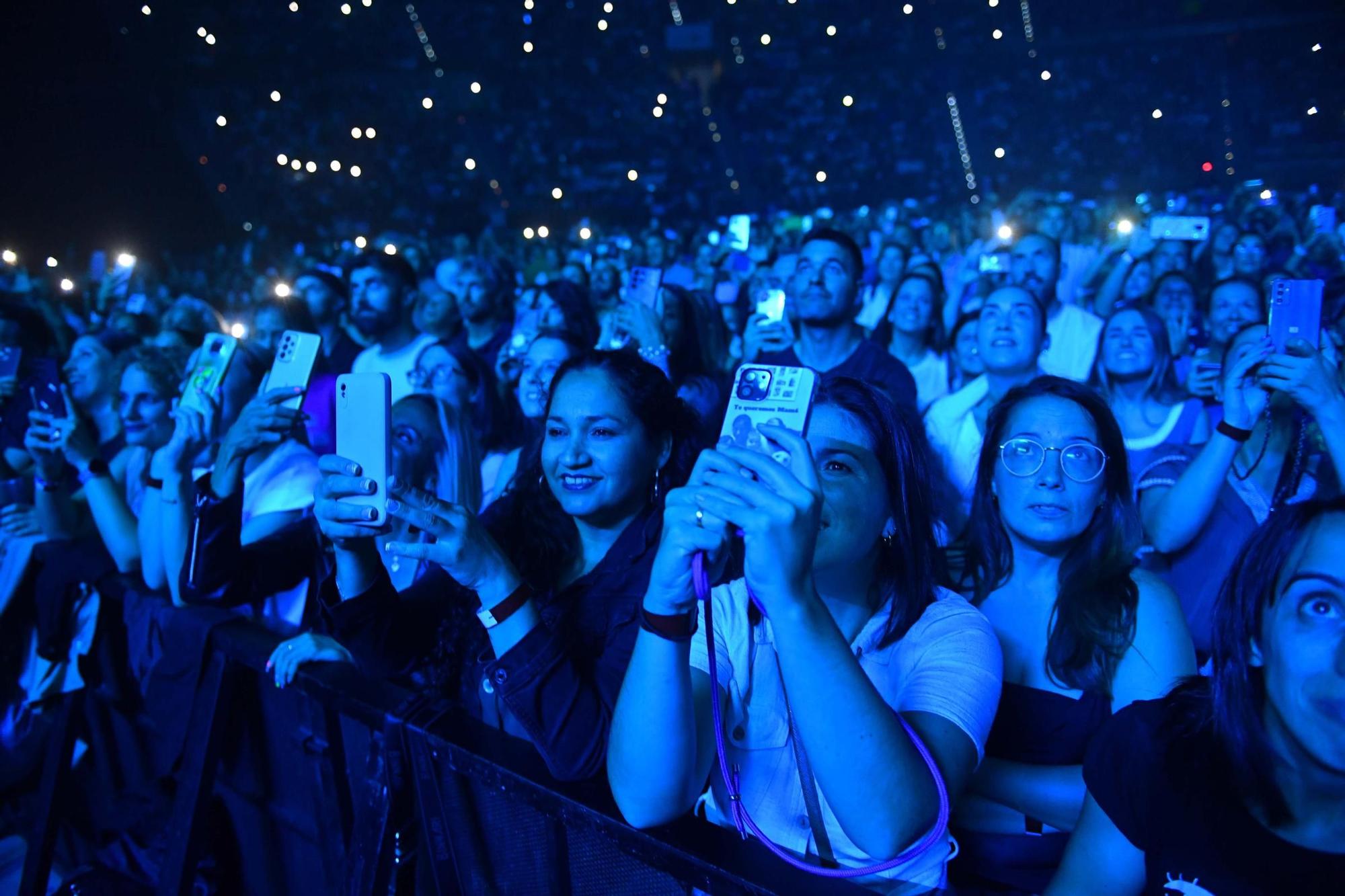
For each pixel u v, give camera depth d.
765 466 0.99
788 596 0.99
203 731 2.04
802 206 18.69
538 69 18.80
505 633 1.34
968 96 18.09
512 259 12.34
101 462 2.95
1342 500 0.95
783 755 1.26
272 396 2.01
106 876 2.49
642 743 1.11
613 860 1.22
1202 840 1.00
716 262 8.62
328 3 17.77
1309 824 0.94
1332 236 6.66
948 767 1.13
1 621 3.19
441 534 1.36
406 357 4.35
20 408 3.55
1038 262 4.66
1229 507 2.30
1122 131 17.36
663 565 1.05
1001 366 3.15
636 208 18.84
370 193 18.38
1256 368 2.13
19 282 8.45
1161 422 3.10
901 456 1.29
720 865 1.07
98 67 15.28
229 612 2.18
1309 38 16.09
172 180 16.62
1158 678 1.59
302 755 1.89
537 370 3.25
